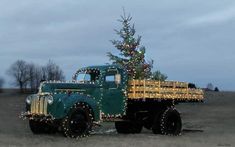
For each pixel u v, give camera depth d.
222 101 35.31
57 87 12.43
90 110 12.36
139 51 22.67
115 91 13.45
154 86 14.03
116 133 14.97
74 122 11.94
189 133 15.49
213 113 26.56
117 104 13.48
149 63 22.80
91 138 12.17
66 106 11.82
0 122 18.72
